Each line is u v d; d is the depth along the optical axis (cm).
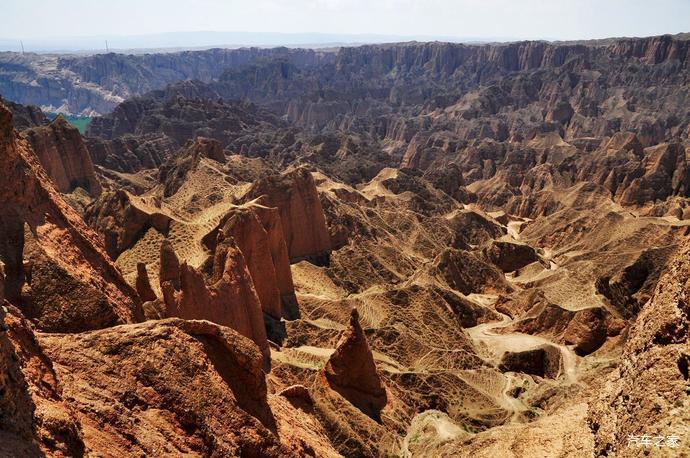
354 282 8919
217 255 5256
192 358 2372
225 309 4728
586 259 10119
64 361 2122
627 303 8194
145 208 7638
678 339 2466
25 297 2616
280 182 8900
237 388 2553
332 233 9669
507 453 3444
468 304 8006
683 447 2047
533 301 8031
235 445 2266
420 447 4472
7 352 1672
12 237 2723
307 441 2920
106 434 1927
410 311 7381
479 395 5606
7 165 2827
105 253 3519
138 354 2264
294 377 5072
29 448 1544
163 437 2075
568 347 6938
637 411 2383
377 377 5019
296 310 7088
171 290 4262
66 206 3444
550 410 5288
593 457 2670
